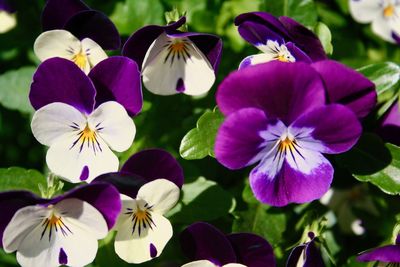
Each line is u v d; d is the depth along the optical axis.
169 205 0.44
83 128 0.44
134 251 0.44
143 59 0.45
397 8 0.51
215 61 0.45
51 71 0.44
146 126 0.50
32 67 0.52
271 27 0.44
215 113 0.45
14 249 0.43
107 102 0.43
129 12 0.51
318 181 0.43
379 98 0.48
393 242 0.44
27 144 0.57
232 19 0.52
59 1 0.46
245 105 0.42
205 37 0.44
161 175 0.44
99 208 0.42
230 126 0.41
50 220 0.43
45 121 0.44
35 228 0.43
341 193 0.51
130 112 0.45
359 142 0.45
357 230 0.51
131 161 0.44
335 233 0.50
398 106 0.46
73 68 0.44
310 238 0.45
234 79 0.41
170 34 0.44
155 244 0.44
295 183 0.43
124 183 0.43
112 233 0.47
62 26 0.47
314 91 0.42
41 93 0.44
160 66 0.45
